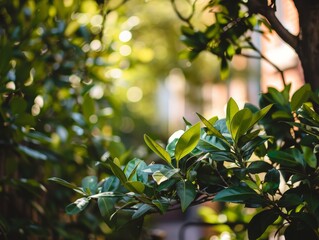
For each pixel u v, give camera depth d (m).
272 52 6.84
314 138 2.31
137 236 2.31
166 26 11.35
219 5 3.05
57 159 4.39
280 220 2.97
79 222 4.48
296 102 2.27
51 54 4.45
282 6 5.52
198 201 2.32
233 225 3.74
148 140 2.08
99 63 4.68
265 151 2.45
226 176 2.26
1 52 3.36
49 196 4.56
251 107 2.67
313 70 2.54
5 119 3.34
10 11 4.28
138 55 5.17
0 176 4.23
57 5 4.46
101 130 4.89
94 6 4.74
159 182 2.04
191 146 2.06
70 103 4.64
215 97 12.55
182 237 4.12
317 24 2.54
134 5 9.02
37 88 3.64
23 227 3.66
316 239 2.15
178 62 11.41
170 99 18.86
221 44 2.98
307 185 2.14
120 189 2.33
